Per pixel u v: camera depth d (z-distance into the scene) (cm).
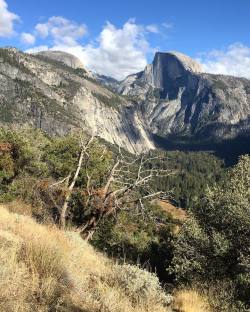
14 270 512
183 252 1515
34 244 623
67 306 505
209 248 1470
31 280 521
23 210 2138
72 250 872
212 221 1566
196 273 1455
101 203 2388
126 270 820
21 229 958
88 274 778
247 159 1681
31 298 473
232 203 1499
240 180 1609
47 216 2091
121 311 588
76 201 2489
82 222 2467
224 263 1445
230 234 1466
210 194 1608
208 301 1060
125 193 2436
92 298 594
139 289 768
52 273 555
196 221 1596
